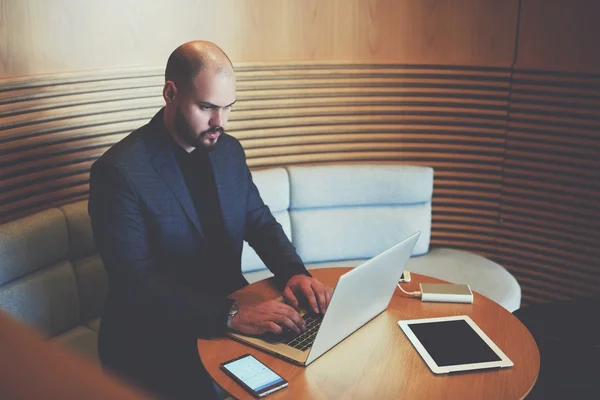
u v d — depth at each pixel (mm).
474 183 4121
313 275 2576
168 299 2145
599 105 3682
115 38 3289
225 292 2576
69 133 3115
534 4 3787
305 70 3926
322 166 3639
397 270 2086
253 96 3832
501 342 1994
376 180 3633
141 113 3412
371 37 3986
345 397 1690
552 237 3977
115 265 2268
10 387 139
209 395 2336
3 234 2551
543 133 3898
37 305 2660
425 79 4035
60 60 3094
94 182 2357
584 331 3066
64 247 2811
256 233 2697
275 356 1906
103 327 2436
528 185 3990
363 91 4035
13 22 2881
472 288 3324
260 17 3775
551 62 3820
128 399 149
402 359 1886
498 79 3941
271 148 3949
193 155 2551
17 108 2873
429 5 3936
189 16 3539
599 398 2576
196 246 2447
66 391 142
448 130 4070
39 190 3010
